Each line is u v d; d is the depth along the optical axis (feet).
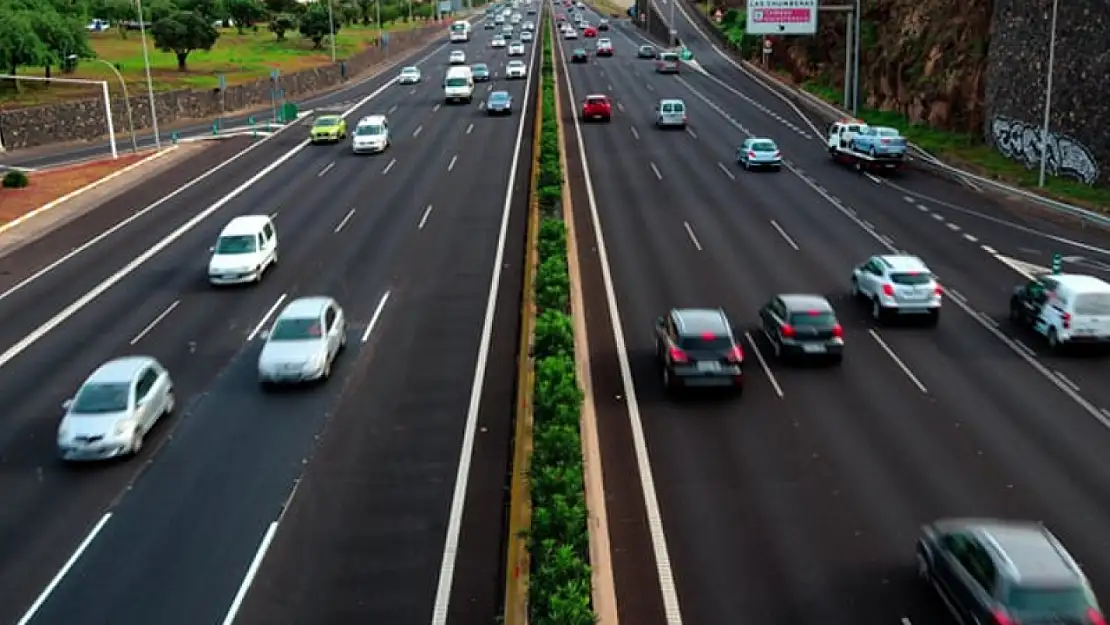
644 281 111.24
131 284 117.80
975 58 191.01
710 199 150.41
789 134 207.92
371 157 188.65
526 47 396.57
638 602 54.03
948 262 118.01
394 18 563.07
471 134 207.92
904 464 68.95
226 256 115.14
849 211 143.13
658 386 83.25
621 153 185.88
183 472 71.10
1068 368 86.38
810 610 52.95
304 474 70.23
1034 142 162.40
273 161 189.78
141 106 244.22
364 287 112.78
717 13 432.25
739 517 62.49
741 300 104.42
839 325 92.84
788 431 74.49
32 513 66.03
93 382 76.38
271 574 58.18
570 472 59.57
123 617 54.44
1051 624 45.32
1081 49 150.41
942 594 52.42
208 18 338.95
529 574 53.06
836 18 264.11
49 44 239.30
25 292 116.67
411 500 66.23
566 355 80.33
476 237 131.85
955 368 86.53
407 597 55.67
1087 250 122.01
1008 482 66.18
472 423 77.82
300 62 343.46
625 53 363.97
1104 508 62.64
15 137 215.72
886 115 219.20
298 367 84.53
